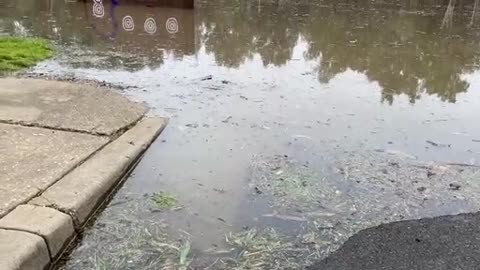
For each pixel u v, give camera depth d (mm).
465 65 6602
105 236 2545
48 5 10031
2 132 3396
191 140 3773
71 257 2381
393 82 5707
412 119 4520
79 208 2564
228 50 6902
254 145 3738
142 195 2967
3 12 9102
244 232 2639
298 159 3531
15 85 4574
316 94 5109
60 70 5434
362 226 2736
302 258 2447
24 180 2740
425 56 6973
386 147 3824
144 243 2506
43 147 3219
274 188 3102
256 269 2350
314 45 7402
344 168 3418
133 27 8195
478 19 10586
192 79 5410
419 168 3473
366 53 7012
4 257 2062
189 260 2393
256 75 5719
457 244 2592
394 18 10172
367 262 2428
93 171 2945
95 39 7188
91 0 10297
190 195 2988
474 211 2938
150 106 4441
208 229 2652
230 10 10359
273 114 4430
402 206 2963
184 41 7348
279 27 8703
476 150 3850
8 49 6039
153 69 5734
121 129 3711
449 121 4512
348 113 4578
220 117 4281
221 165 3391
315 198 3010
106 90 4676
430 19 10281
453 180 3312
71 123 3689
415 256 2482
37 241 2211
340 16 10117
